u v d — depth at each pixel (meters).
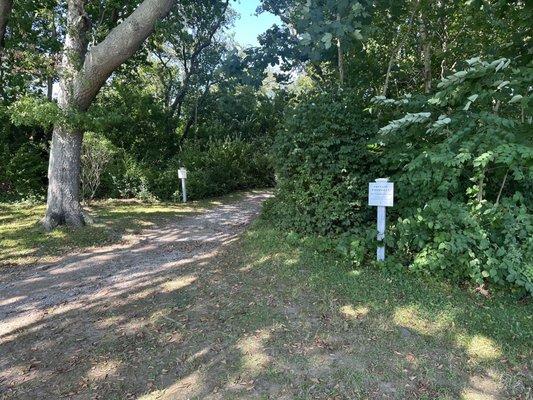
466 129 4.27
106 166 13.02
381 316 3.84
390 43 9.40
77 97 7.93
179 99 20.78
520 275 4.08
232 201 13.66
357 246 5.11
